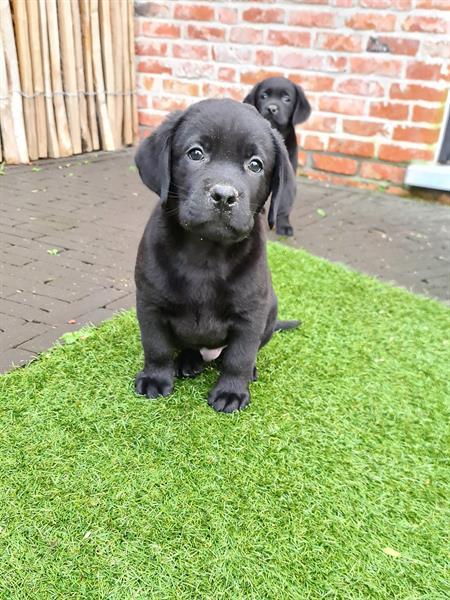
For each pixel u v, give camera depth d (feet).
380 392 2.73
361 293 3.83
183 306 2.36
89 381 2.56
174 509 1.92
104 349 2.81
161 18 6.61
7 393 2.41
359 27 5.72
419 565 1.83
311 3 5.83
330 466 2.21
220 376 2.60
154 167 2.31
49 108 6.13
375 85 5.86
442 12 5.37
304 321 3.39
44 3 5.75
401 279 4.19
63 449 2.14
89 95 6.54
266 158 2.29
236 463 2.16
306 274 4.06
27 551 1.72
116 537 1.80
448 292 4.02
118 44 6.61
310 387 2.72
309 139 6.36
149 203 5.20
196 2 6.36
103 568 1.69
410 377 2.89
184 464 2.12
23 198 5.05
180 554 1.76
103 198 5.24
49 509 1.87
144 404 2.45
